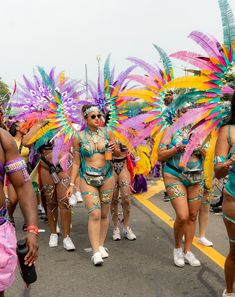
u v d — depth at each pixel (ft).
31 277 8.27
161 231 20.43
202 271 14.92
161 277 14.55
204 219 17.56
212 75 11.78
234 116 11.04
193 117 12.01
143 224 21.77
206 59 11.82
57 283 14.39
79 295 13.38
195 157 14.66
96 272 15.26
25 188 8.61
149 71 16.22
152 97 15.92
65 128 18.10
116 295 13.26
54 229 18.83
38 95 18.56
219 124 11.95
